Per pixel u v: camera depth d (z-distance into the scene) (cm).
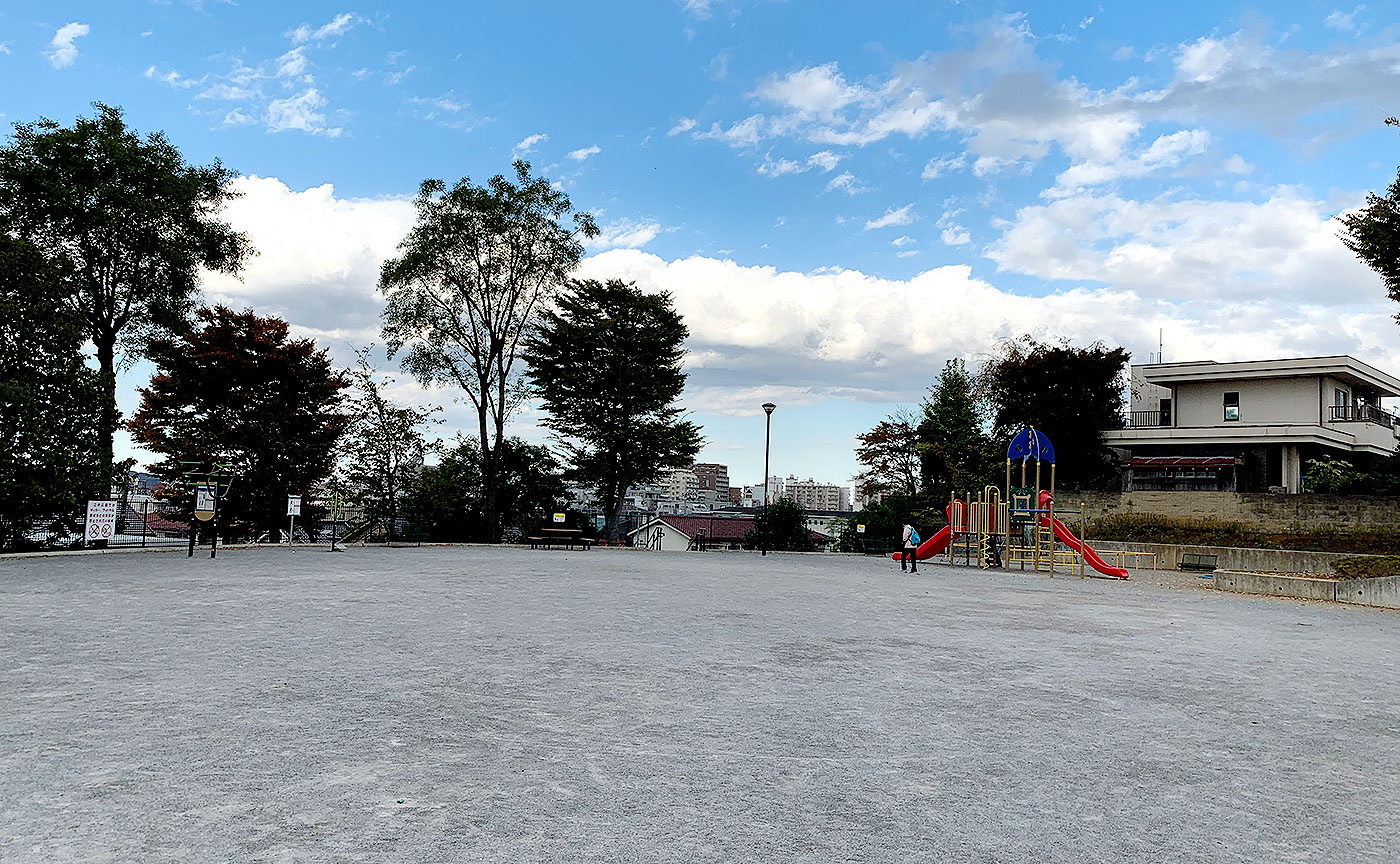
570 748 561
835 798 480
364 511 3784
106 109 3275
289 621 1100
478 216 3850
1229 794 509
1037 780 524
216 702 653
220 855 374
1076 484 4547
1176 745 618
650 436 4506
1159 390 5041
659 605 1433
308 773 491
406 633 1029
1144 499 3738
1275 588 2075
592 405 4616
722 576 2206
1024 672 897
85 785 461
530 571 2147
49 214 3145
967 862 396
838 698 740
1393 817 477
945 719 676
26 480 2161
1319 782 540
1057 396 4475
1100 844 424
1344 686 866
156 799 442
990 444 4647
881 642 1088
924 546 3234
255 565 2080
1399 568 1917
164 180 3294
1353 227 2117
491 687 737
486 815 434
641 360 4653
